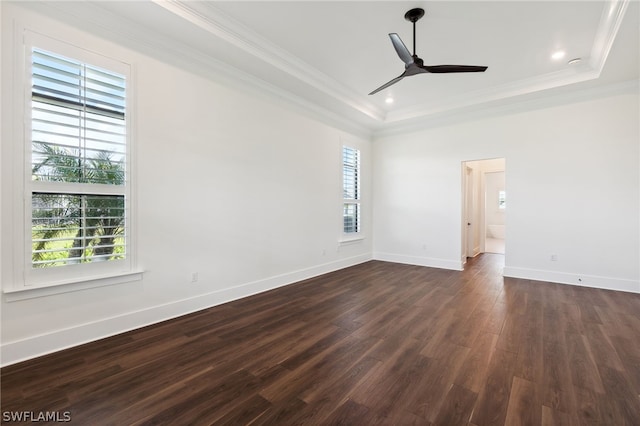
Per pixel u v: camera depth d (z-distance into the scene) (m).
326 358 2.25
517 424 1.54
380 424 1.55
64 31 2.32
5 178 2.09
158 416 1.61
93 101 2.49
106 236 2.56
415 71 2.96
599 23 2.91
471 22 2.93
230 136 3.57
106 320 2.58
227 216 3.55
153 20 2.62
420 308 3.37
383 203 6.37
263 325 2.88
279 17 2.88
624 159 4.02
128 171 2.69
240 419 1.59
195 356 2.27
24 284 2.17
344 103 4.74
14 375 1.98
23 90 2.15
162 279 2.96
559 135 4.44
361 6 2.71
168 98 2.98
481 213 7.48
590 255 4.25
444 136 5.54
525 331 2.73
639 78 3.81
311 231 4.85
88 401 1.73
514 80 4.25
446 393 1.81
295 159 4.52
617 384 1.90
